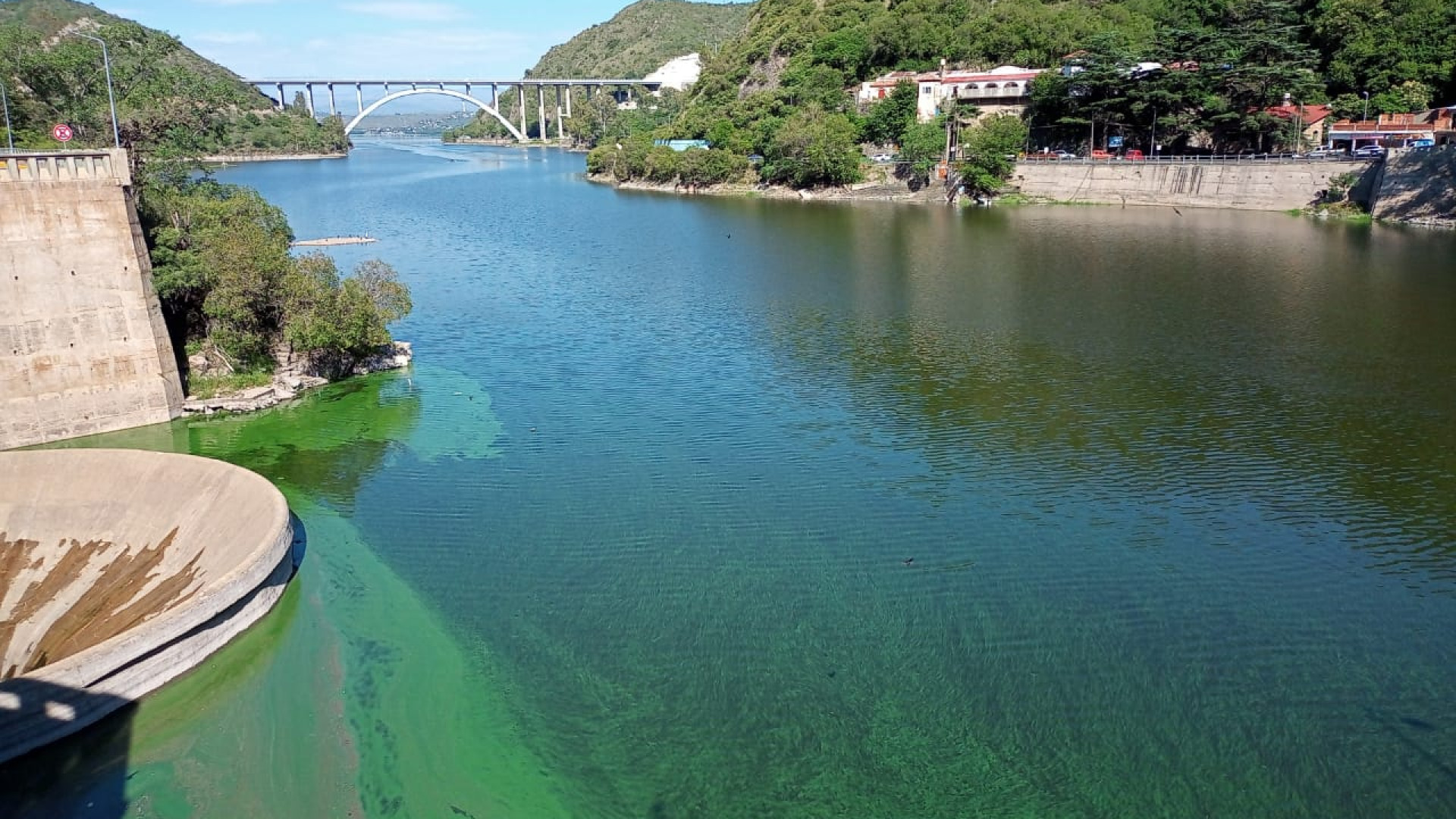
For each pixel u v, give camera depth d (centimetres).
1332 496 4672
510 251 11712
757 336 7600
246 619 3584
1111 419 5691
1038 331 7600
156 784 2872
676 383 6444
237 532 3934
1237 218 13050
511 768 2945
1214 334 7406
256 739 3059
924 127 16538
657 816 2777
